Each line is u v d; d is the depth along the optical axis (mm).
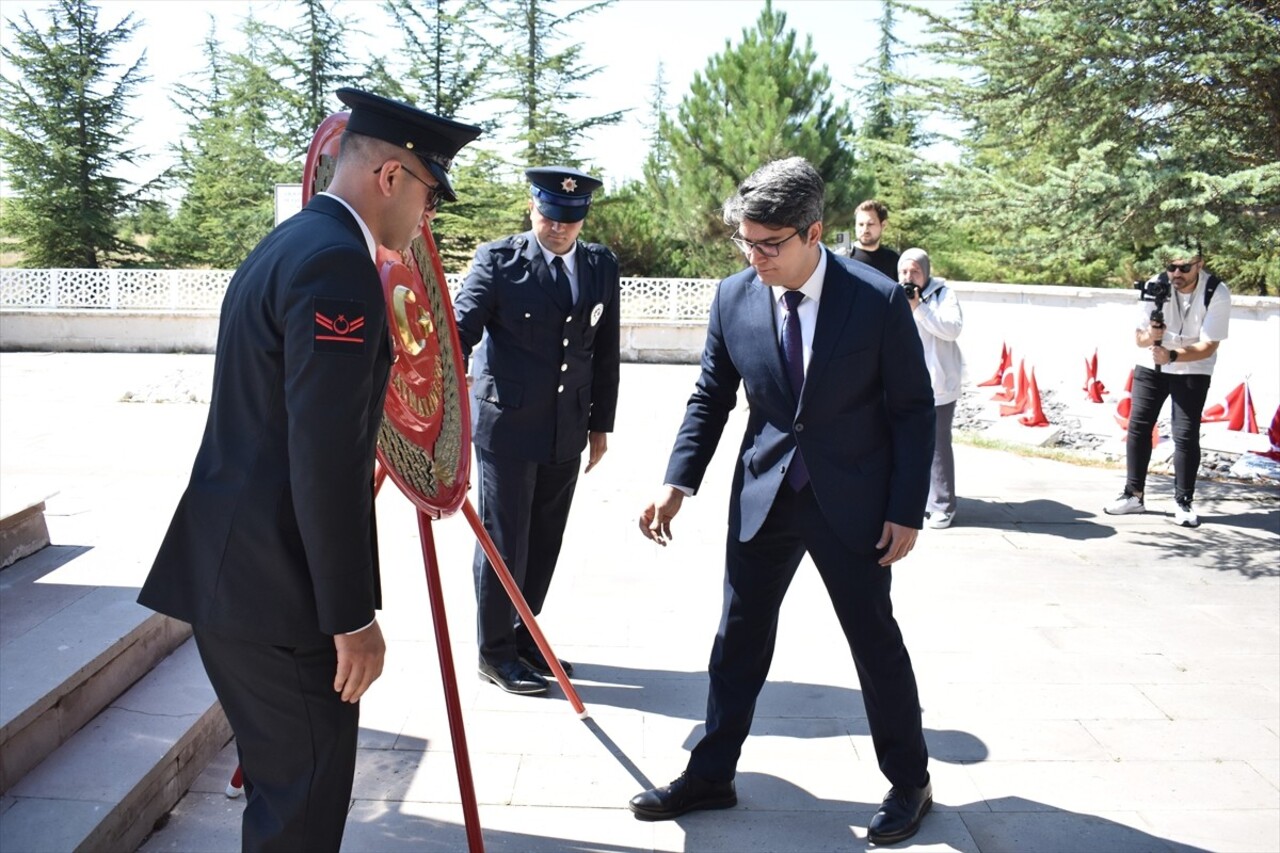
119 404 10008
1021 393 9828
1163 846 2977
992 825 3068
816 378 2793
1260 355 9305
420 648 4223
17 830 2555
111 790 2738
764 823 3066
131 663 3342
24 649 3123
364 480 1947
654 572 5281
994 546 5879
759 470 2988
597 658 4219
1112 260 10695
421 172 2123
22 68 24203
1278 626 4695
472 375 3895
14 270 15672
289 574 2016
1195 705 3871
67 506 5641
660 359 16109
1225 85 7738
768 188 2611
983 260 19766
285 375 1909
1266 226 7602
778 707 3803
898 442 2840
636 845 2938
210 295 15742
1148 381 6426
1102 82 7578
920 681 4051
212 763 3246
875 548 2869
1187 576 5391
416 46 25438
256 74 26250
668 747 3502
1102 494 7125
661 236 22984
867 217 5992
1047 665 4219
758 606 3045
